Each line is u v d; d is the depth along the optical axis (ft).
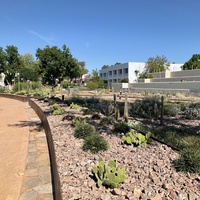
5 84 112.68
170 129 17.83
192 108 27.02
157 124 21.84
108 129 18.11
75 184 8.66
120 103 39.29
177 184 8.66
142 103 28.63
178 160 10.30
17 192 10.39
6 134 21.98
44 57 78.89
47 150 16.65
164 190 8.19
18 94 73.20
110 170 9.46
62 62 79.66
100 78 206.59
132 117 25.89
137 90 104.99
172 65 161.38
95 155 12.12
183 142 13.82
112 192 8.07
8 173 12.53
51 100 45.01
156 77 132.67
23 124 27.22
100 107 33.09
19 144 18.29
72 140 15.03
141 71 157.99
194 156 10.07
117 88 124.88
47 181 11.48
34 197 9.91
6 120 30.42
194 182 8.85
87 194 7.96
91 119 22.59
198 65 144.05
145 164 10.66
